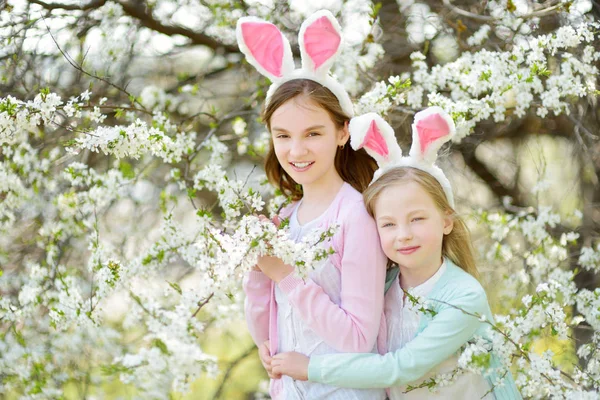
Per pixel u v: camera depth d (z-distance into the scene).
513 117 3.66
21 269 3.45
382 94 2.64
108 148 2.36
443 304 2.15
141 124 2.37
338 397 2.15
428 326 2.13
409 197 2.14
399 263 2.16
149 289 3.09
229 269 1.94
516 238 3.63
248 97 3.71
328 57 2.23
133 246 3.77
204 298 1.98
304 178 2.22
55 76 3.57
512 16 3.04
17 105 2.33
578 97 3.22
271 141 2.54
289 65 2.27
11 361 3.11
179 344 1.87
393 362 2.09
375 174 2.26
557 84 2.76
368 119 2.16
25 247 3.46
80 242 3.52
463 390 2.13
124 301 3.24
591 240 3.44
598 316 2.53
